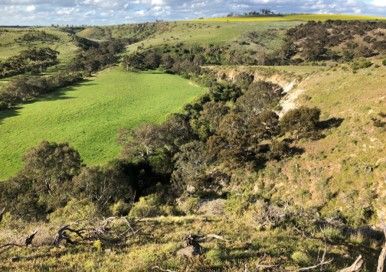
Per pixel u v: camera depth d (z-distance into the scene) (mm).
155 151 64188
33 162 51375
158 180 53750
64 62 185500
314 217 18500
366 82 57656
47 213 40125
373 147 41938
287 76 96312
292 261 12930
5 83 126500
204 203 38469
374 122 44969
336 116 52500
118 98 112500
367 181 38062
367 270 12891
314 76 72875
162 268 12461
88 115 96625
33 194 44719
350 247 14766
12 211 39719
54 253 14312
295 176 44062
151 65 163750
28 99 111812
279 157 48469
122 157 62188
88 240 15562
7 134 83125
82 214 27875
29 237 15000
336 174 41219
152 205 34156
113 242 15469
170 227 17750
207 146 54375
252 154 50844
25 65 160750
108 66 170375
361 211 34969
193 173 49594
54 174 48062
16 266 13125
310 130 50656
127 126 87625
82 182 42219
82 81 138250
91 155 72125
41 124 89562
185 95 115750
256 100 81438
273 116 56531
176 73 153250
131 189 47375
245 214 20781
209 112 81812
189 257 13148
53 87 123625
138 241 15641
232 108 85625
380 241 15641
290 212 18500
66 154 52719
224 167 50688
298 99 66812
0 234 17656
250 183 46562
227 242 14664
